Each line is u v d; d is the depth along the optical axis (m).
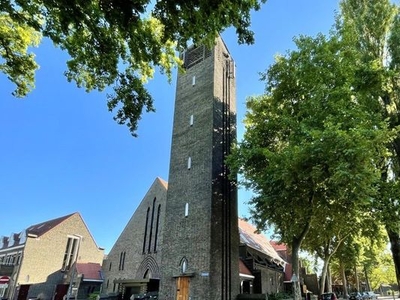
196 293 21.83
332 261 42.84
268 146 22.75
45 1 9.05
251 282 31.59
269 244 48.97
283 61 22.77
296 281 19.81
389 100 22.59
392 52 23.12
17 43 12.86
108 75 12.45
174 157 29.08
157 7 9.00
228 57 33.41
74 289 41.78
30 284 43.81
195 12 8.98
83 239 53.03
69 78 12.90
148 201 39.34
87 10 9.34
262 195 20.41
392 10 24.31
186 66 33.28
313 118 18.94
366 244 33.84
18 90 13.55
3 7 10.00
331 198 18.33
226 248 24.28
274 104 22.95
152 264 34.16
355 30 23.81
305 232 20.88
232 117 30.84
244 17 9.69
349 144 15.58
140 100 13.09
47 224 54.91
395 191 19.11
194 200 25.34
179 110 31.28
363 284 80.56
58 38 10.96
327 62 20.61
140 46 10.91
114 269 40.09
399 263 21.86
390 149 22.28
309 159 16.67
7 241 53.09
